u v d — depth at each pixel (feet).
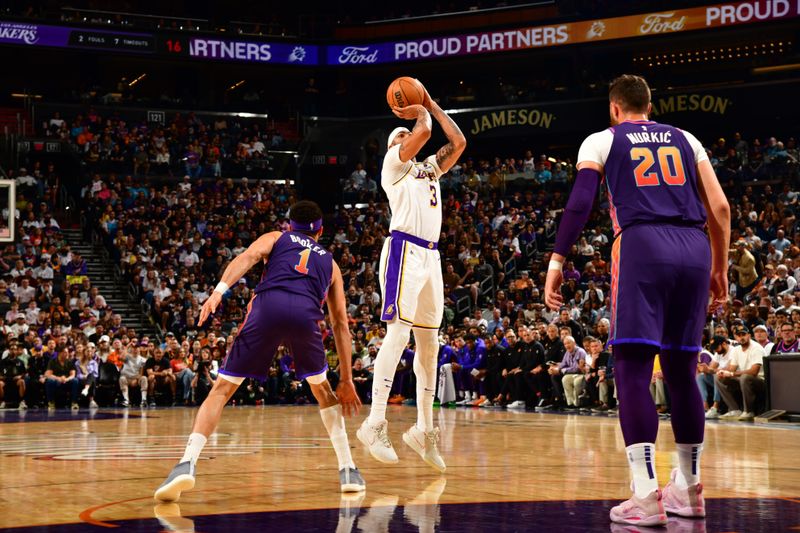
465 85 99.40
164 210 77.66
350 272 69.51
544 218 72.95
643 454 11.50
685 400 12.33
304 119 97.55
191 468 13.34
